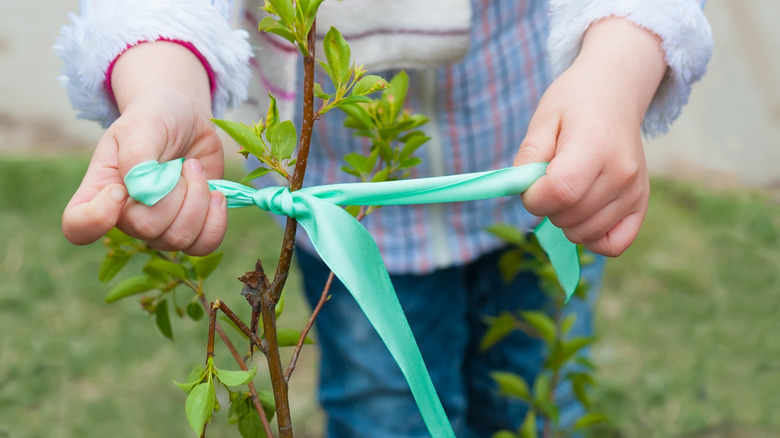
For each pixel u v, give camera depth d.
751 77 2.50
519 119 0.94
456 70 0.90
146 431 1.37
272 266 1.81
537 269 0.94
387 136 0.72
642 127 0.72
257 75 0.86
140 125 0.58
